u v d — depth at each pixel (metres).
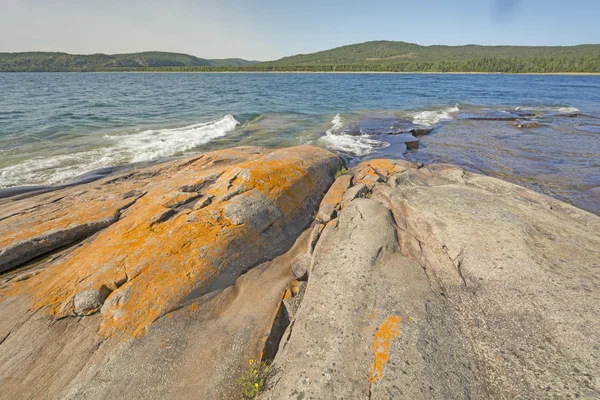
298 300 4.31
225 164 8.44
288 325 3.93
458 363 3.16
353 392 2.83
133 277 3.95
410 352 3.18
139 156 11.30
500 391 2.94
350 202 6.25
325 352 3.23
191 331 3.66
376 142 13.64
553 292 3.86
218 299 4.11
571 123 18.64
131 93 37.69
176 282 3.97
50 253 4.92
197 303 3.94
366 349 3.22
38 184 8.62
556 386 2.89
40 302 3.82
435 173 8.77
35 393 3.00
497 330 3.53
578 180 9.71
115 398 2.99
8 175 9.18
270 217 5.45
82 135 14.44
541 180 9.76
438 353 3.22
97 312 3.69
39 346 3.38
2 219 5.50
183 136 14.53
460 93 38.25
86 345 3.40
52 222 5.30
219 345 3.58
